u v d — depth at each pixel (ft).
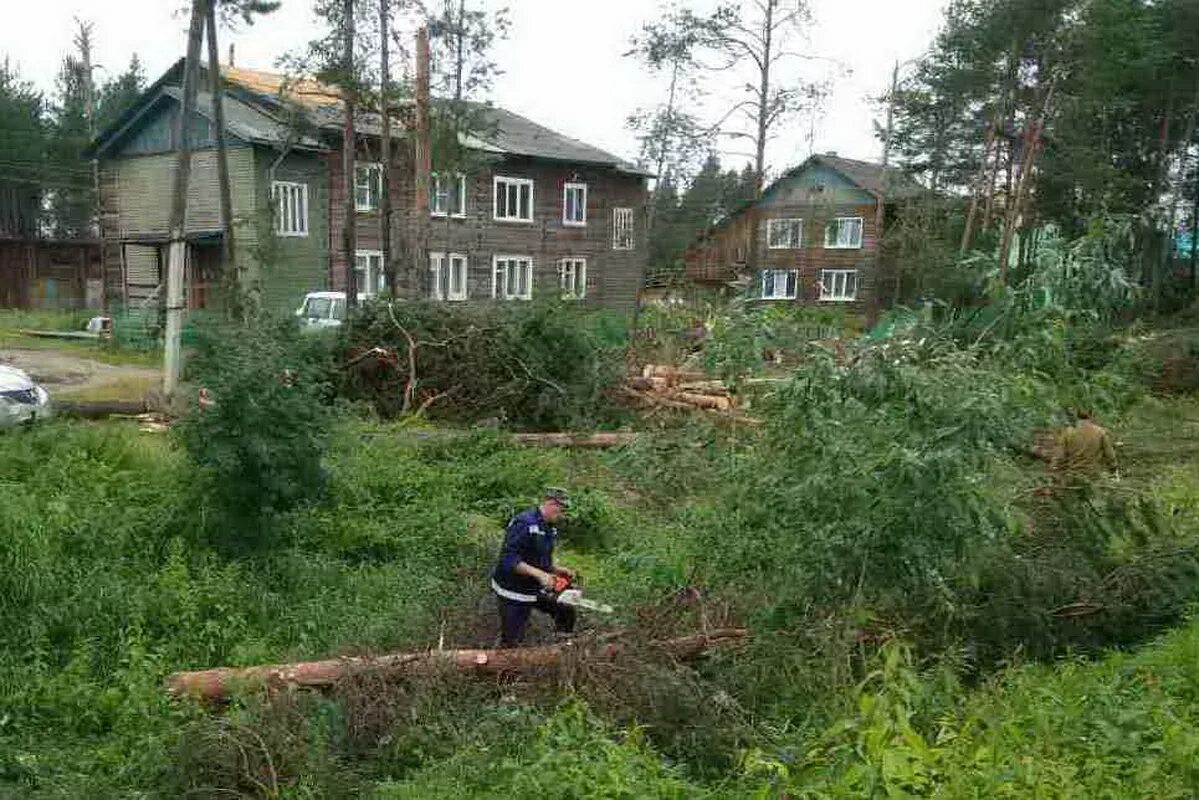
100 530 25.36
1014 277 38.63
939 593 19.43
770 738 17.60
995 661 20.90
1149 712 15.69
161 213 93.35
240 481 26.30
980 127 98.68
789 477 19.88
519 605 22.12
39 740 18.85
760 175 88.79
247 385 25.95
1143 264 81.51
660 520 30.83
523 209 104.88
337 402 41.09
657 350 53.21
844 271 118.01
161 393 45.47
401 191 93.50
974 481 18.26
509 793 15.21
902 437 18.66
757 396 23.67
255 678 19.44
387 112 68.03
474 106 69.87
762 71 85.97
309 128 71.10
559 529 32.01
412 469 35.06
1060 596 22.25
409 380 48.85
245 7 55.83
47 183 130.41
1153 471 37.76
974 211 94.07
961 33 90.12
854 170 122.21
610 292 114.32
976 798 13.07
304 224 89.04
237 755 16.99
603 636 21.26
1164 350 60.64
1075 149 87.56
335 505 30.40
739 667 20.10
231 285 52.21
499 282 103.40
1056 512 24.76
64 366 65.92
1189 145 103.71
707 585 22.86
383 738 18.25
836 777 14.17
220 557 26.02
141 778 17.35
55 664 21.34
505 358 49.01
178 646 22.24
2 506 23.62
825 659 18.98
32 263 122.83
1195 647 18.58
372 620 23.66
